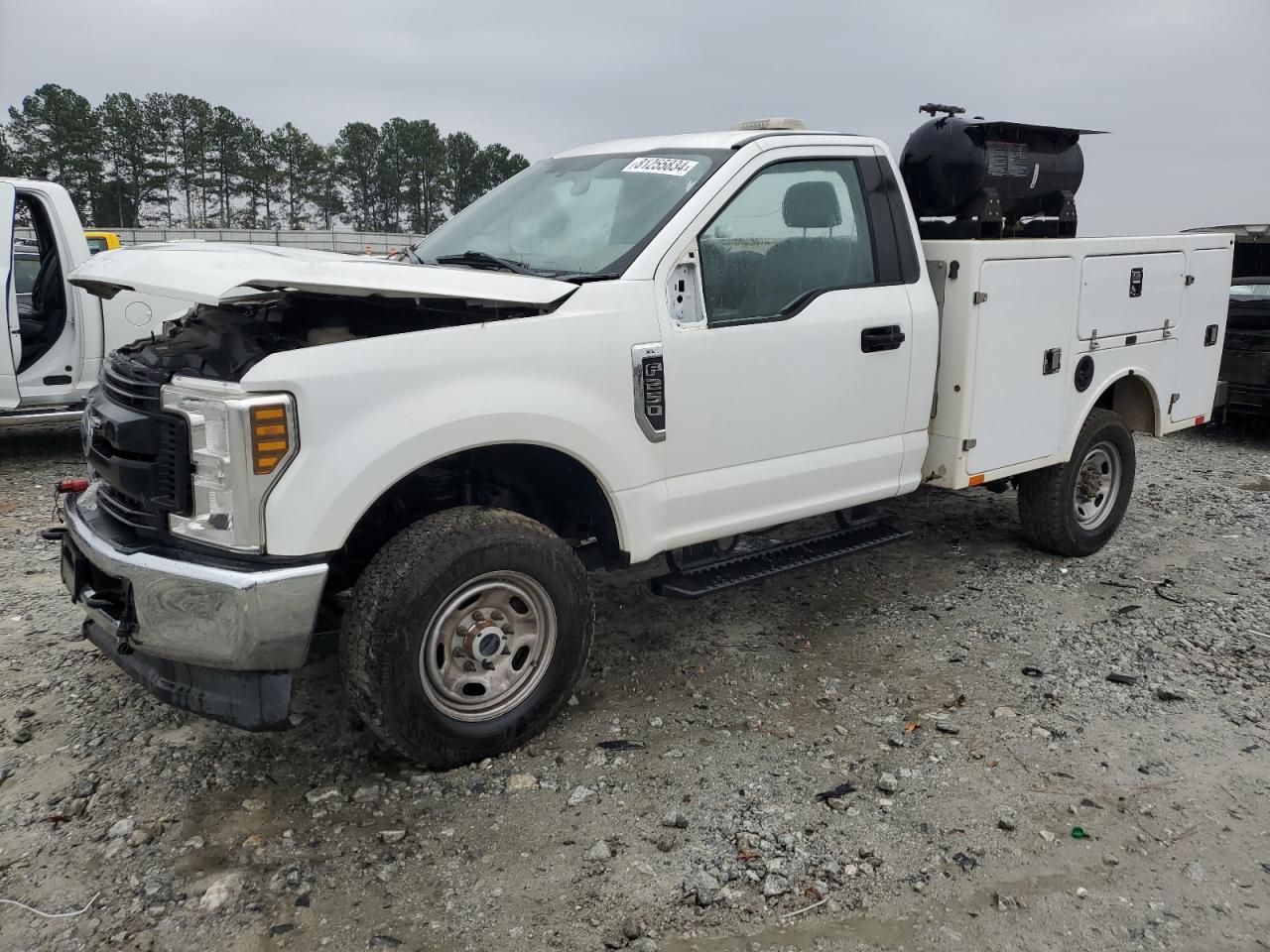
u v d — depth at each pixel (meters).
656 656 4.32
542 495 3.92
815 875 2.83
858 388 4.29
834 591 5.15
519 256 4.02
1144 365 5.73
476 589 3.25
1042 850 2.96
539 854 2.91
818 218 4.18
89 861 2.85
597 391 3.46
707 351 3.76
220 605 2.88
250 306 3.65
